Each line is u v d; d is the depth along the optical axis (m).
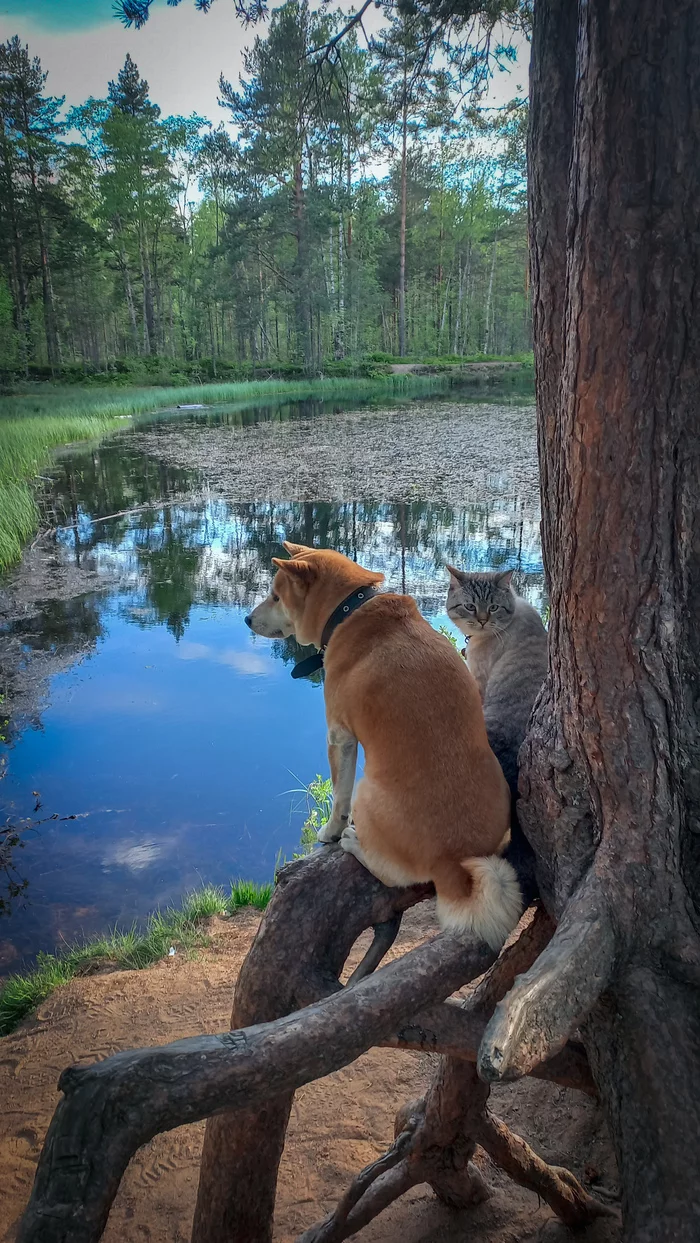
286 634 3.54
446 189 45.44
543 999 1.50
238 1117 2.46
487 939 1.95
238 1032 1.57
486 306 56.91
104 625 11.40
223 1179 2.58
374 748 2.39
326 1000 1.69
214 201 49.25
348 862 2.39
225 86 18.23
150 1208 3.68
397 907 2.34
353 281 48.53
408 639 2.59
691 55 1.50
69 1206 1.33
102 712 8.89
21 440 23.52
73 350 48.88
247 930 5.80
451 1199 3.24
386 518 15.77
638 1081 1.68
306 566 3.14
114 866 6.48
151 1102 1.41
